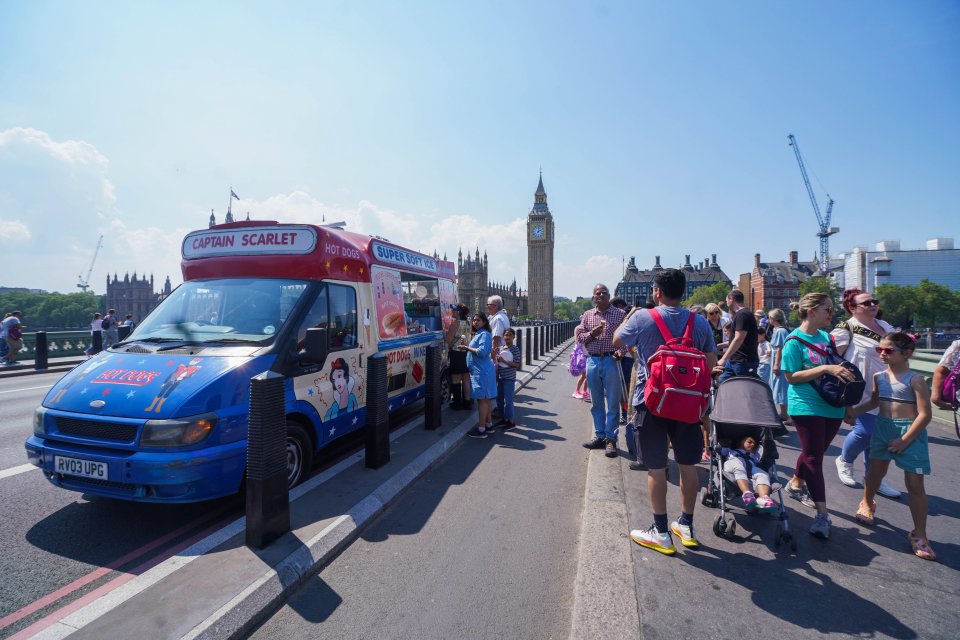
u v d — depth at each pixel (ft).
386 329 20.24
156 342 14.10
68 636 7.72
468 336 29.81
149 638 7.72
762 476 11.85
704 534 12.05
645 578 9.94
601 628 8.36
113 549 11.29
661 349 10.61
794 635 8.27
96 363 13.24
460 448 20.03
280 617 8.86
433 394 21.26
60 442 11.78
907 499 14.57
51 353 57.36
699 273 546.67
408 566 10.69
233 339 13.93
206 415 11.46
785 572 10.31
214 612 8.34
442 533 12.32
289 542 10.75
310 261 16.01
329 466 16.90
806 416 12.10
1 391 34.91
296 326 14.40
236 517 13.07
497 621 8.84
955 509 13.88
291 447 14.14
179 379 11.97
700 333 11.27
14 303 462.19
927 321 325.21
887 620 8.72
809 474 12.10
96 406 11.56
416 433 20.65
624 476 16.15
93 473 11.14
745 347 19.60
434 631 8.52
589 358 19.54
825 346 12.20
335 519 11.98
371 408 15.88
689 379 10.26
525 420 25.45
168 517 13.01
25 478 15.84
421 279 24.94
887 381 12.14
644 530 11.80
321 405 15.21
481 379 21.21
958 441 21.54
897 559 10.96
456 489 15.42
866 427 15.05
